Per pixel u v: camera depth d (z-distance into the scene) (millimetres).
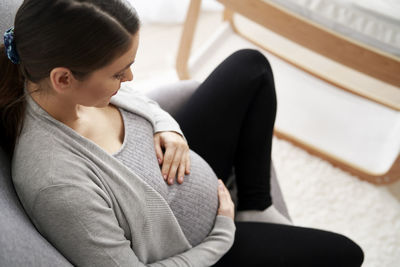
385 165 1574
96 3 569
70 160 649
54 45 573
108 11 578
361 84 1797
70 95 646
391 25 1316
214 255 855
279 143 1702
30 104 669
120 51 612
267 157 1088
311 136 1688
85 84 629
